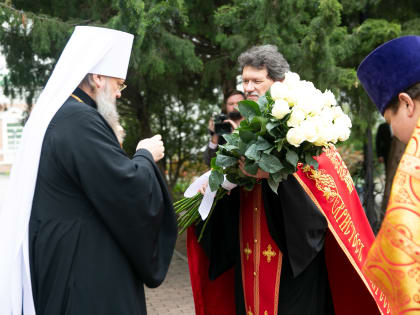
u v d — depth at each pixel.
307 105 1.84
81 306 1.82
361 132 5.20
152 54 4.17
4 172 14.39
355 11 4.88
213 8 4.82
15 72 4.73
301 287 2.23
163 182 2.05
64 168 1.84
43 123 1.87
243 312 2.44
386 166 6.68
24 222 1.86
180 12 4.08
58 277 1.83
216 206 2.49
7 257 1.88
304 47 3.98
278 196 2.15
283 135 1.89
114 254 1.88
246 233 2.33
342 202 2.23
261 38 4.07
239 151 1.98
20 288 1.88
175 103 6.94
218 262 2.56
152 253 1.94
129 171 1.86
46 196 1.87
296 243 2.10
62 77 1.93
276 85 1.89
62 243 1.84
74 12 4.38
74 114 1.87
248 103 1.96
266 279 2.24
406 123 1.39
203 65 4.98
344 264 2.37
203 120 7.30
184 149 7.46
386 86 1.42
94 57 1.97
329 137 1.83
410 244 1.20
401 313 1.23
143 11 3.70
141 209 1.86
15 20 3.90
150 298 4.32
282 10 3.99
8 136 14.23
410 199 1.23
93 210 1.88
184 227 2.50
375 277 1.31
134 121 6.82
